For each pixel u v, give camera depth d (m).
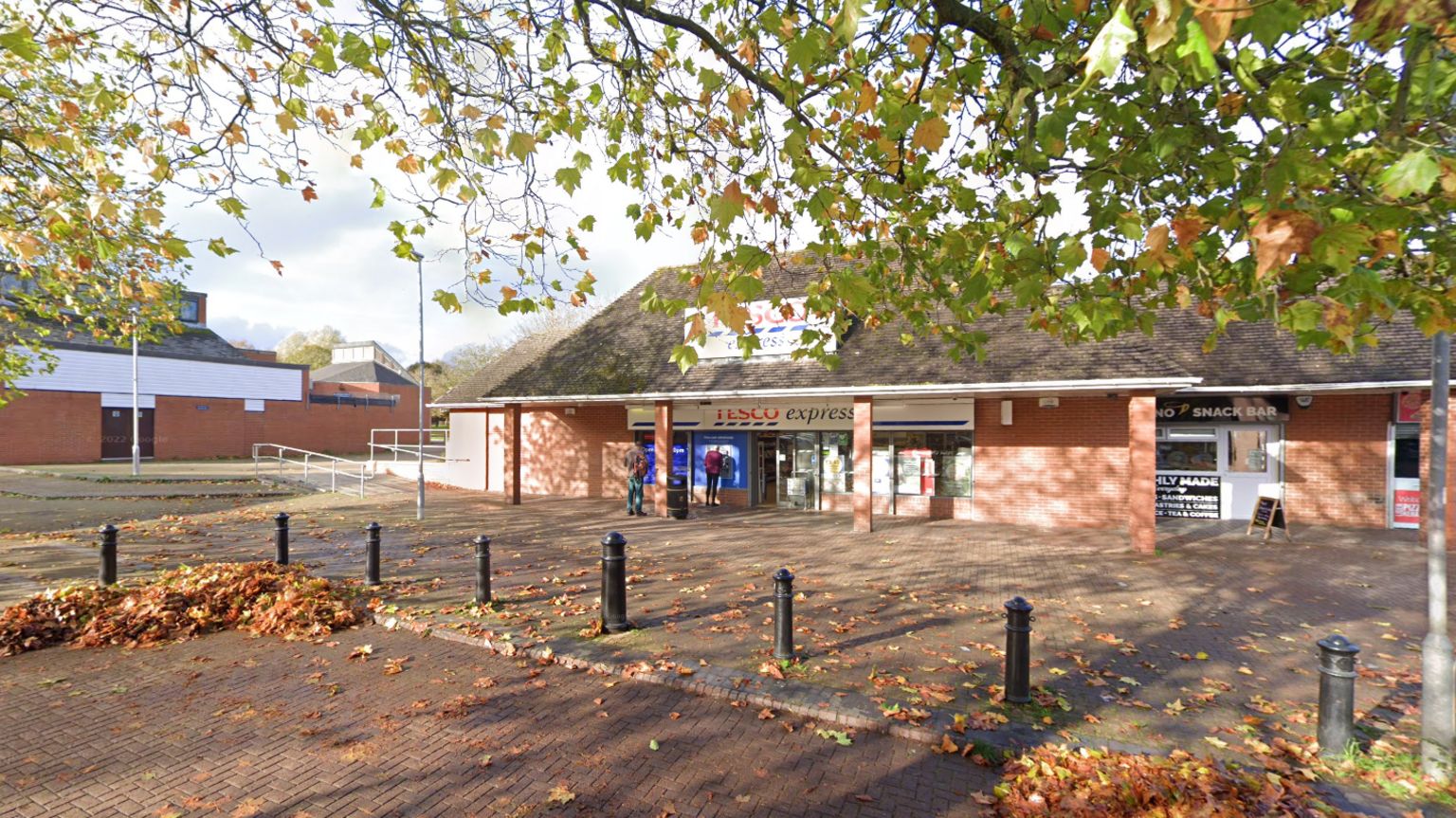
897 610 7.42
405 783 3.90
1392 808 3.62
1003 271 4.80
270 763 4.11
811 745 4.41
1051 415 14.06
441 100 5.07
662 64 5.40
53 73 7.12
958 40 5.23
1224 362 13.74
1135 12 2.30
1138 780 3.71
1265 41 2.34
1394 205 2.97
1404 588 8.59
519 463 17.41
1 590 7.81
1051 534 12.82
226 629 6.75
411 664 5.82
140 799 3.71
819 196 4.09
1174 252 4.28
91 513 14.98
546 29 5.30
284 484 20.52
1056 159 3.88
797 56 3.44
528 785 3.89
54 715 4.75
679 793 3.82
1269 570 9.61
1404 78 2.41
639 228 5.68
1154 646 6.26
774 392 13.66
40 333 10.67
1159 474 14.66
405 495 19.22
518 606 7.45
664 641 6.30
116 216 4.93
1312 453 13.66
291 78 4.94
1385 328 13.38
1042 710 4.81
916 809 3.70
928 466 15.26
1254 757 4.18
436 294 5.10
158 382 32.28
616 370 16.61
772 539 12.16
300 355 66.31
